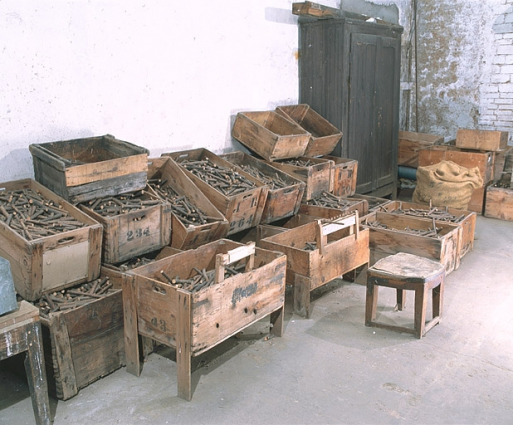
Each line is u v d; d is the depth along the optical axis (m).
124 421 2.66
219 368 3.14
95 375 2.99
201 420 2.67
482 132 6.41
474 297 4.14
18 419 2.70
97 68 3.97
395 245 4.54
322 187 5.10
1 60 3.39
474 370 3.11
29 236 2.87
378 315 3.86
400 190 7.89
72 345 2.82
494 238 5.63
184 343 2.75
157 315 2.87
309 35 5.80
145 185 3.72
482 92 7.63
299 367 3.15
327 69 5.71
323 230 3.76
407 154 7.27
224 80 5.07
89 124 4.00
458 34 7.66
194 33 4.67
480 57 7.54
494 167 6.66
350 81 5.70
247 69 5.30
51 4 3.60
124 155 3.79
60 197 3.33
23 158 3.63
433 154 6.75
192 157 4.74
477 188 6.20
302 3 5.31
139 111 4.35
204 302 2.75
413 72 8.19
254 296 3.12
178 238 3.70
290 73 5.87
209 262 3.58
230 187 4.21
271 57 5.56
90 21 3.86
